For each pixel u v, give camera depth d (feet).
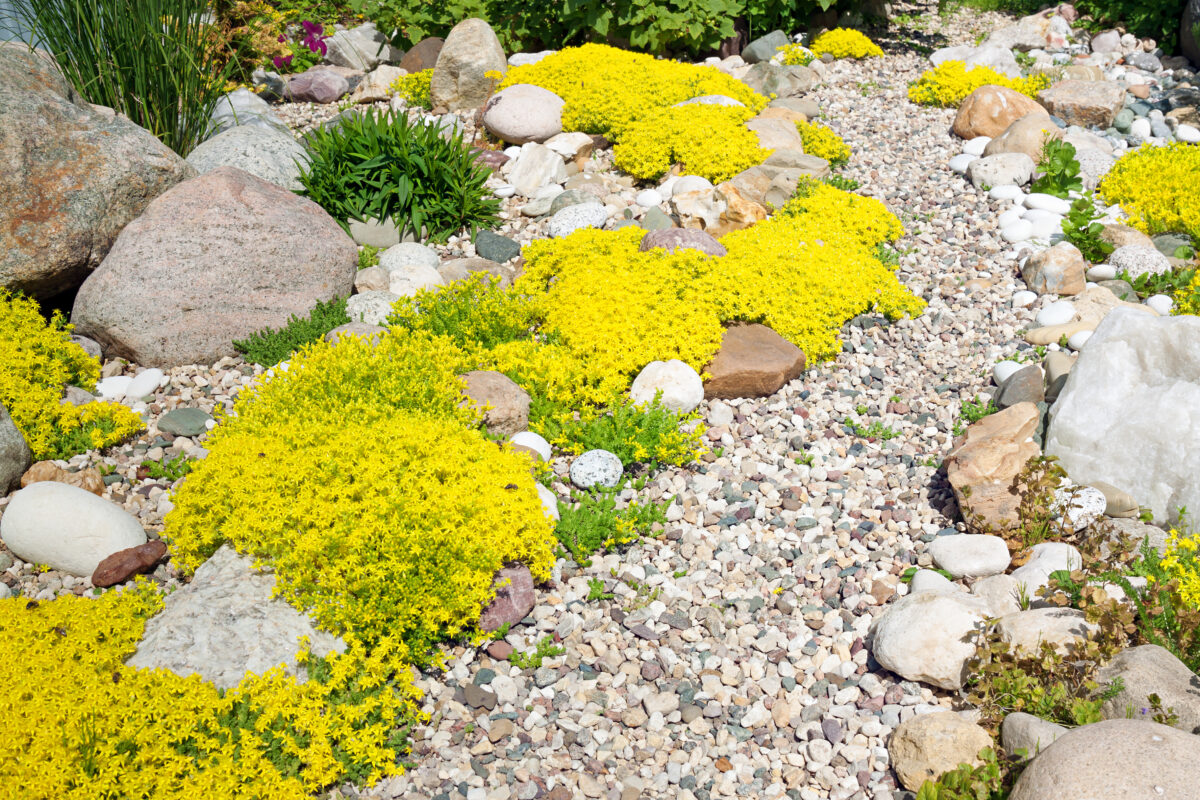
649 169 30.01
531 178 30.04
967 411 20.92
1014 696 13.32
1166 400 17.56
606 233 25.82
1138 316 18.44
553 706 14.28
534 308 23.08
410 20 42.24
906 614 14.58
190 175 24.89
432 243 27.35
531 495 16.38
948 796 12.05
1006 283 25.63
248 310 22.68
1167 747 10.90
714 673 14.85
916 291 25.59
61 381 20.18
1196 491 17.04
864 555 17.21
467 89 36.14
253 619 14.14
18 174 21.43
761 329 22.72
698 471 19.44
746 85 36.17
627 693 14.53
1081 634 13.89
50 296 22.90
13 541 16.31
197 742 12.34
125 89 27.04
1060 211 28.02
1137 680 12.91
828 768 13.19
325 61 43.52
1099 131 34.17
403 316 22.59
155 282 21.72
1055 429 18.53
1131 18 44.09
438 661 14.47
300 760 12.66
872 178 31.24
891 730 13.74
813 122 35.29
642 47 40.98
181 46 27.63
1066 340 22.43
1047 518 16.85
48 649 13.28
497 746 13.58
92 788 11.36
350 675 13.84
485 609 15.24
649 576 16.71
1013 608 15.05
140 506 17.94
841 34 42.22
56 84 23.22
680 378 20.44
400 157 27.27
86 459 18.98
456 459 16.52
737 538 17.62
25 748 11.85
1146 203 28.12
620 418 19.57
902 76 40.57
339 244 24.26
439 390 18.78
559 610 15.87
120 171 22.88
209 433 18.17
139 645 13.88
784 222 26.81
